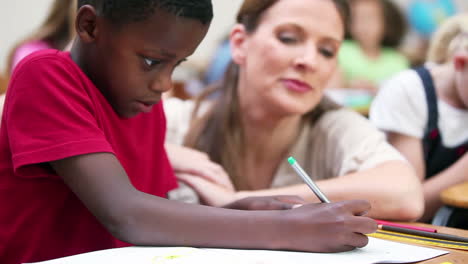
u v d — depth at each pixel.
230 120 1.34
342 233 0.66
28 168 0.74
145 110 0.82
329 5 1.19
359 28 3.89
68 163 0.71
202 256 0.61
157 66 0.75
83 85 0.79
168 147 1.26
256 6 1.22
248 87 1.27
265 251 0.66
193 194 1.28
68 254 0.83
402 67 3.90
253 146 1.31
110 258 0.61
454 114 1.79
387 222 0.92
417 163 1.79
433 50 1.98
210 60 3.38
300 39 1.19
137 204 0.68
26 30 3.64
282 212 0.69
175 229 0.67
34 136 0.72
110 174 0.70
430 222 1.69
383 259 0.63
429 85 1.81
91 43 0.77
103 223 0.69
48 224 0.81
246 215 0.68
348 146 1.24
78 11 0.77
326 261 0.61
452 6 4.25
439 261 0.65
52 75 0.75
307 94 1.21
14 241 0.80
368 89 3.46
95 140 0.72
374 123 1.87
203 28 0.75
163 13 0.70
